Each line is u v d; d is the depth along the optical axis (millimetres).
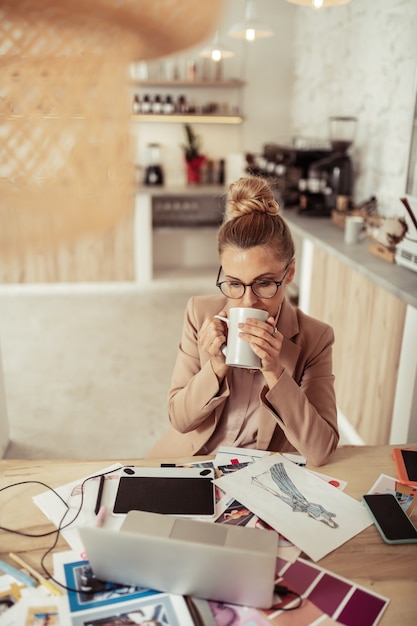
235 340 1108
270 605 764
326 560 864
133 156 297
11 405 2949
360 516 972
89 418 2836
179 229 5156
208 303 1418
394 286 1989
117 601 776
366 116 3320
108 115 286
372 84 3232
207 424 1337
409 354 2061
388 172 3014
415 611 771
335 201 3426
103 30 271
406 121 2785
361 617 756
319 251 3115
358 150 3449
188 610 762
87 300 4750
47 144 278
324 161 3385
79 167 282
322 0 2338
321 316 3113
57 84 277
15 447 2559
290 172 3689
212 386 1258
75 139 281
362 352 2531
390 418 2256
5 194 274
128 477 1045
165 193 4777
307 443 1142
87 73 279
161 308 4590
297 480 1069
